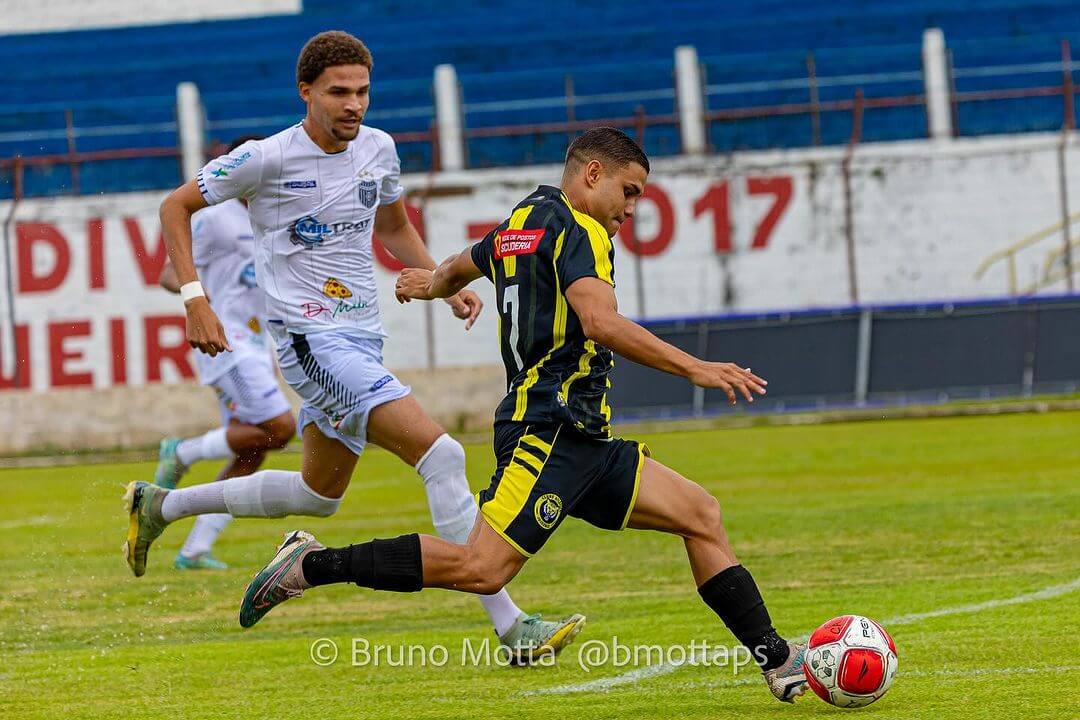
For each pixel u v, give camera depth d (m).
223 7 85.69
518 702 15.23
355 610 22.66
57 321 71.12
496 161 81.94
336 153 18.19
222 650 19.39
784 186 74.06
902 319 62.62
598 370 14.33
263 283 18.47
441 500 17.81
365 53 17.67
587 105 84.00
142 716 15.17
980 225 74.25
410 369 70.62
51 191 82.94
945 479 38.88
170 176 83.12
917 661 16.38
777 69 83.12
